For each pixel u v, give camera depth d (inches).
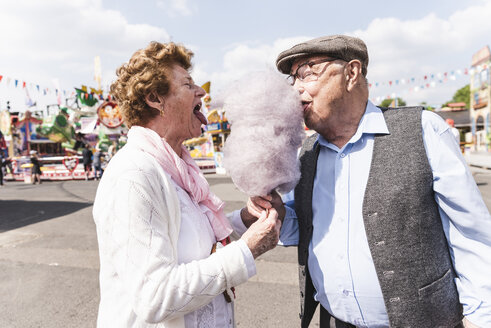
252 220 55.1
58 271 149.9
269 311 112.8
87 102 1000.2
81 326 106.3
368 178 45.5
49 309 116.6
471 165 671.1
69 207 307.9
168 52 43.2
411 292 43.0
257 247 41.2
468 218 41.7
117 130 688.4
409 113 47.0
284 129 41.8
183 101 44.8
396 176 43.6
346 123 48.6
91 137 992.2
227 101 42.8
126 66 44.8
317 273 51.7
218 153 603.5
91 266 155.7
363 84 48.8
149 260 35.9
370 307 46.8
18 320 110.0
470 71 418.3
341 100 46.7
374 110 49.2
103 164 642.8
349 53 45.4
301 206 53.9
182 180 44.3
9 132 903.7
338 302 49.9
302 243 54.5
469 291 43.3
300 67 46.9
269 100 40.8
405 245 42.9
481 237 42.0
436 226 44.3
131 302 36.4
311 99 46.6
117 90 45.6
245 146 40.1
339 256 48.3
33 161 569.0
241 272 38.4
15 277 144.1
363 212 45.1
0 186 545.6
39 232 218.7
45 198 370.3
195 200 45.7
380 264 43.9
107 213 37.5
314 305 56.8
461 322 47.8
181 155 49.8
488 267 41.5
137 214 36.6
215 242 46.5
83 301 121.9
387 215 43.4
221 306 44.6
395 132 45.7
